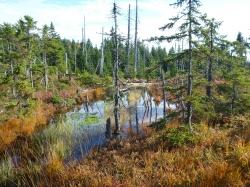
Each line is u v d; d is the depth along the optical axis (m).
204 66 16.72
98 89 37.06
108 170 10.62
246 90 18.53
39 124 21.23
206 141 11.80
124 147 13.47
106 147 14.93
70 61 60.66
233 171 8.59
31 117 22.11
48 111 25.73
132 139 15.26
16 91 25.53
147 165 10.46
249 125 13.52
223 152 10.48
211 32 15.99
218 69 17.80
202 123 14.15
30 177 11.09
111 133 18.08
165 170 9.83
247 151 9.76
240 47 18.30
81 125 20.83
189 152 10.92
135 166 10.51
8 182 11.66
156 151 12.03
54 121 22.41
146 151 12.02
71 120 22.59
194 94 12.00
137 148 12.87
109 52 59.03
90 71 54.12
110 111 25.56
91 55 63.06
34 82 34.12
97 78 43.53
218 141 11.62
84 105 30.45
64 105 29.11
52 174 11.30
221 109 16.73
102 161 11.95
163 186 8.82
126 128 19.48
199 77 12.46
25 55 29.70
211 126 14.33
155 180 9.17
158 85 39.56
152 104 29.83
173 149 11.60
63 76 45.25
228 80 17.12
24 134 18.52
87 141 16.75
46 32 36.47
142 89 38.00
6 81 23.69
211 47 16.09
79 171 10.84
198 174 9.01
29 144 16.42
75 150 15.28
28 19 32.25
